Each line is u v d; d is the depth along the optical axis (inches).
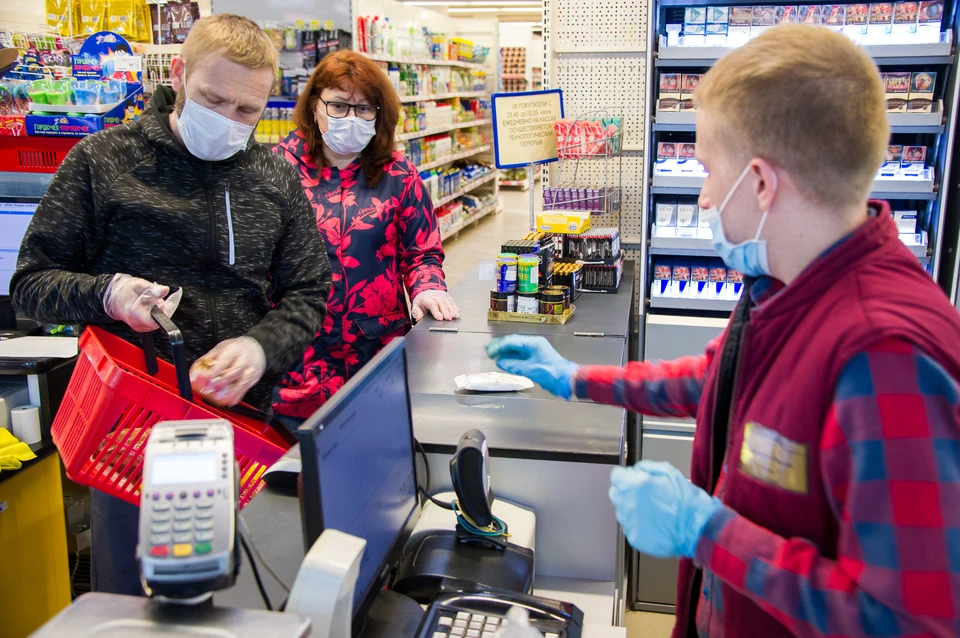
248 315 77.5
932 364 33.4
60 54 142.1
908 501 32.7
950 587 32.3
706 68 133.6
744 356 41.6
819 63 36.3
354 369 112.3
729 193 39.9
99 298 64.2
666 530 39.1
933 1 115.6
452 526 62.8
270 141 236.4
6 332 109.7
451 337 100.0
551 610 52.0
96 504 71.2
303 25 237.5
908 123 116.5
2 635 96.9
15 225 109.1
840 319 36.3
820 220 38.0
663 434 125.4
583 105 141.7
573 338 98.4
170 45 204.2
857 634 33.8
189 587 32.6
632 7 135.9
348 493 46.1
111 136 70.0
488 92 525.0
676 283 131.3
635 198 143.4
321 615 36.6
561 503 66.3
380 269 110.2
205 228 72.3
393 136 108.4
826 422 36.0
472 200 454.0
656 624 123.4
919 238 122.3
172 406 62.9
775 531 39.6
